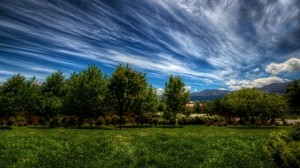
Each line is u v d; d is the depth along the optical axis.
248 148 18.81
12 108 43.09
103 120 53.81
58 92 59.94
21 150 16.67
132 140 21.70
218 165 14.44
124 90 45.88
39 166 13.51
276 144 14.10
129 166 13.83
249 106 55.91
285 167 12.56
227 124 60.25
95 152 16.95
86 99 46.72
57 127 44.94
